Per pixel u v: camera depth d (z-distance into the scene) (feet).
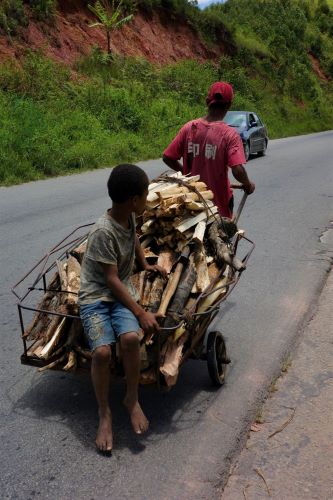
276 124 109.91
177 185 13.12
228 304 17.56
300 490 9.41
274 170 48.60
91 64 70.54
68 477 9.52
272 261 22.03
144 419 10.30
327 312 17.15
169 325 10.82
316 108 135.74
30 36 65.98
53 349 11.04
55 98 56.08
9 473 9.57
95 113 59.11
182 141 14.84
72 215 28.53
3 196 33.35
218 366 12.73
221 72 104.12
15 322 15.61
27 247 22.63
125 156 51.34
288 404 12.06
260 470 9.91
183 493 9.22
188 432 10.91
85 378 12.84
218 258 12.77
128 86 71.10
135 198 10.02
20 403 11.76
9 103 48.88
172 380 10.62
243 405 11.96
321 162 55.67
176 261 12.16
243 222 28.43
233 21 137.90
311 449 10.52
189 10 105.60
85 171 44.50
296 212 31.14
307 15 191.62
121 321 9.99
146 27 93.66
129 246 10.43
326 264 21.89
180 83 85.46
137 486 9.35
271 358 14.12
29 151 41.98
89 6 74.43
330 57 172.76
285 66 135.85
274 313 16.94
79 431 10.83
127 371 9.97
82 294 10.34
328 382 12.98
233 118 58.90
